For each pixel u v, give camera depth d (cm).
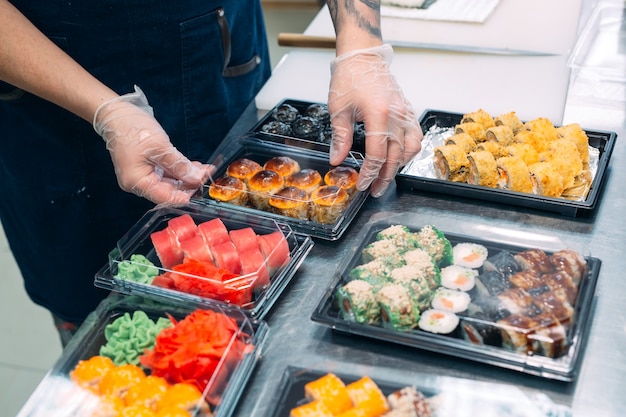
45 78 129
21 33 128
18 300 255
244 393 98
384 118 132
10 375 225
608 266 117
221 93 174
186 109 168
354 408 91
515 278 110
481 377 97
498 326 100
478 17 209
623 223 127
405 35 204
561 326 99
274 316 111
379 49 142
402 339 101
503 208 134
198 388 97
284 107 166
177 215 131
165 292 114
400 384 95
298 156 152
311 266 122
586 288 108
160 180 136
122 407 94
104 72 156
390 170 135
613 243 122
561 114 163
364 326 103
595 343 101
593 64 190
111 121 130
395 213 129
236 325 105
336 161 136
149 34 155
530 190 135
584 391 94
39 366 228
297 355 103
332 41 199
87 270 176
